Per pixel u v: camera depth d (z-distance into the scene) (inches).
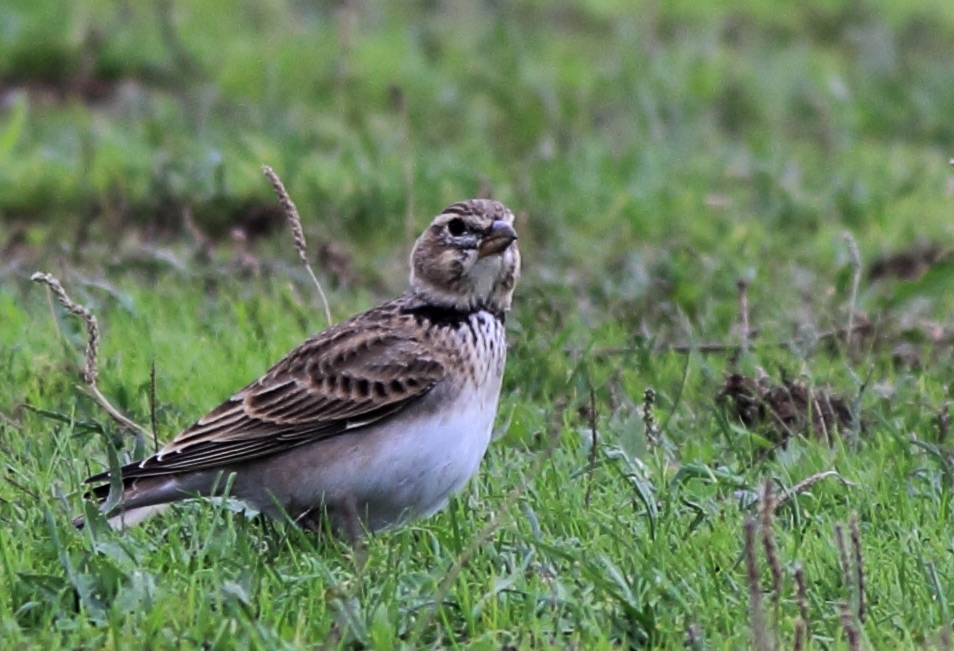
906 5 1146.7
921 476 414.9
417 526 375.2
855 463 427.2
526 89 871.1
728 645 318.0
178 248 628.4
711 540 370.9
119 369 482.9
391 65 879.1
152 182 669.9
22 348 498.0
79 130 760.3
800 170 779.4
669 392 487.2
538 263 620.7
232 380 486.6
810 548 366.0
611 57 962.1
